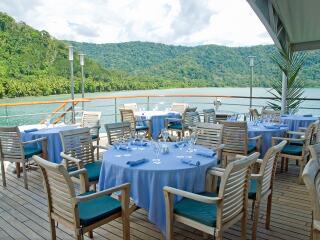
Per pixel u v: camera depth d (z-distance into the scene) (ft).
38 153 13.75
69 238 8.91
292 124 18.19
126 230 7.73
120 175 8.29
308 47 23.89
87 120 18.75
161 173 7.80
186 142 11.05
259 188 8.08
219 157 11.87
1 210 10.88
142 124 21.66
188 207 7.46
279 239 8.75
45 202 11.56
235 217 7.18
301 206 10.96
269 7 19.76
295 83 24.31
